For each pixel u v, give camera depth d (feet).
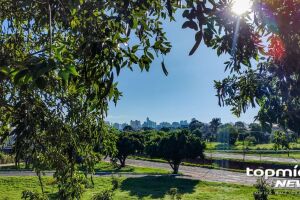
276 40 13.05
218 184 145.48
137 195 122.62
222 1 10.18
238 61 13.11
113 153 24.17
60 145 19.08
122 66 12.59
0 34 18.04
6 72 7.88
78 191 22.41
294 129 17.17
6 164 175.32
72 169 20.84
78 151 21.63
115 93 14.84
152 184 144.56
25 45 18.83
